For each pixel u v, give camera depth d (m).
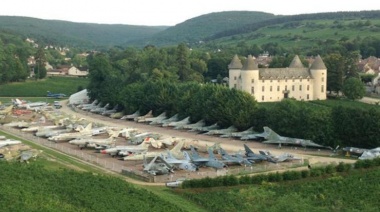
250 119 193.25
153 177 126.31
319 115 171.88
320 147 168.25
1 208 80.06
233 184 117.50
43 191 93.56
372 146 159.50
